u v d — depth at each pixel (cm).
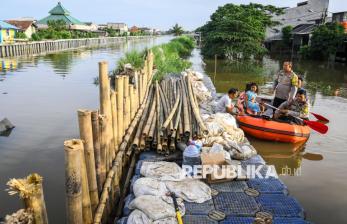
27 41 3478
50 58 3017
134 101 720
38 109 1080
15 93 1328
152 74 1272
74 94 1327
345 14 3422
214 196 447
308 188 569
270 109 881
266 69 2383
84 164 338
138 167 527
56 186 569
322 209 503
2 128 845
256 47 2955
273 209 421
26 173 618
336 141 805
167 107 746
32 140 788
